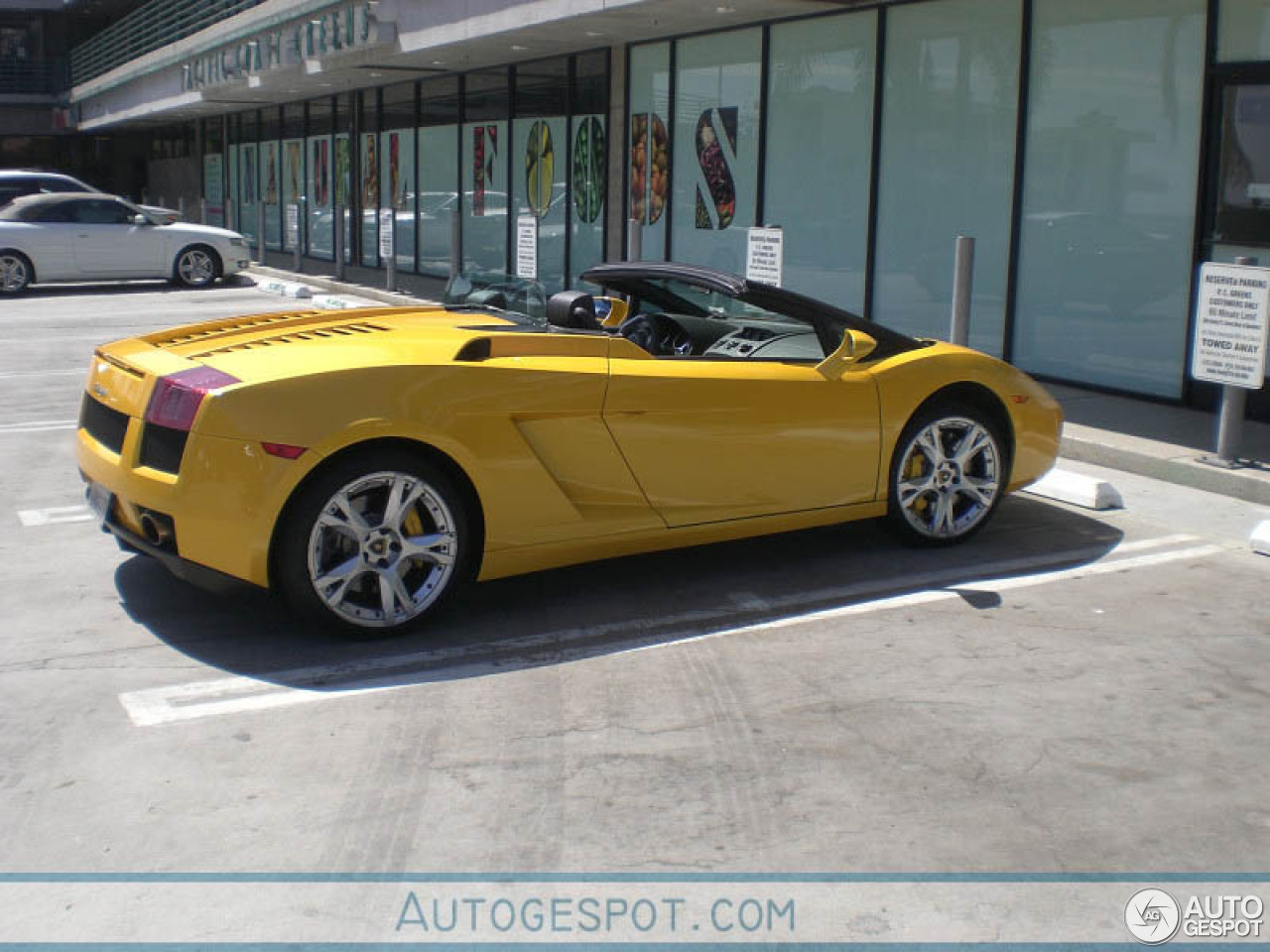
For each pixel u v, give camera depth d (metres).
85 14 44.62
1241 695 4.49
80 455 5.29
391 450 4.81
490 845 3.47
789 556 6.12
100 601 5.41
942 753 4.02
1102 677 4.65
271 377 4.67
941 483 6.16
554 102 16.52
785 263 12.84
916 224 11.30
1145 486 7.52
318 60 18.98
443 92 19.55
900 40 11.27
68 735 4.12
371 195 22.75
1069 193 9.91
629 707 4.37
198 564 4.70
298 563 4.68
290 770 3.89
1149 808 3.68
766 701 4.42
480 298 7.50
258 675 4.61
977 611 5.35
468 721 4.25
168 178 38.28
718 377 5.46
